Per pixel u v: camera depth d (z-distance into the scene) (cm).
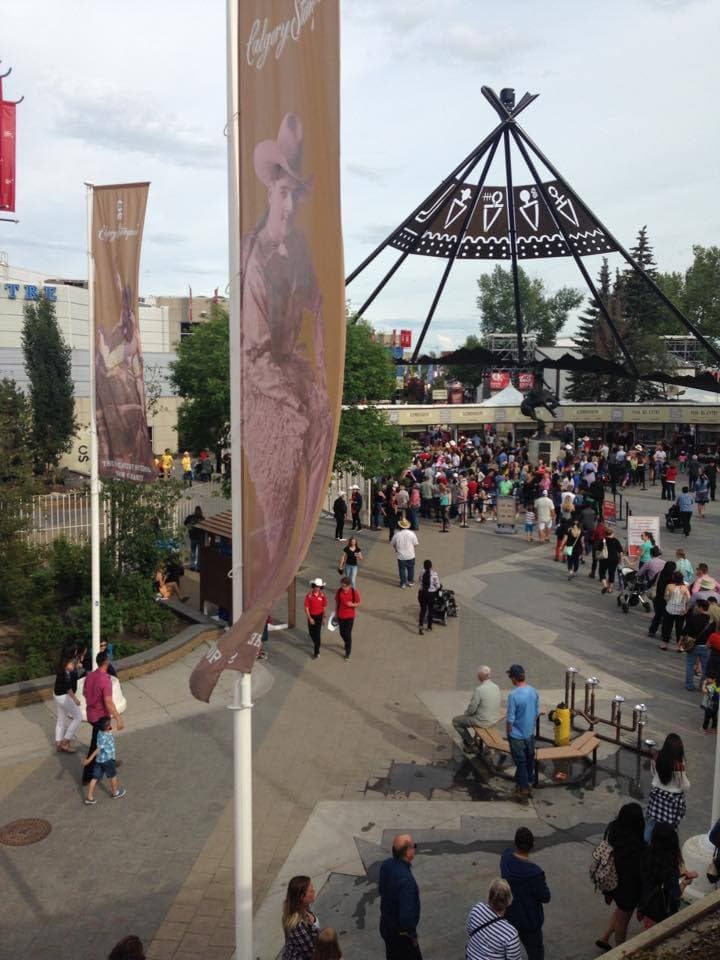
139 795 1123
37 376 3919
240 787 691
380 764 1223
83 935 842
